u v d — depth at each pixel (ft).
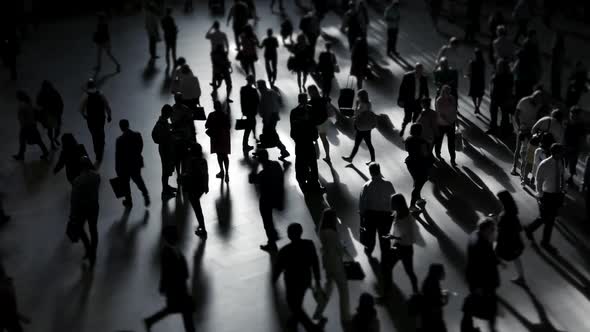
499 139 53.01
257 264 36.70
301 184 44.06
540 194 37.06
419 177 40.32
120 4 94.99
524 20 76.64
